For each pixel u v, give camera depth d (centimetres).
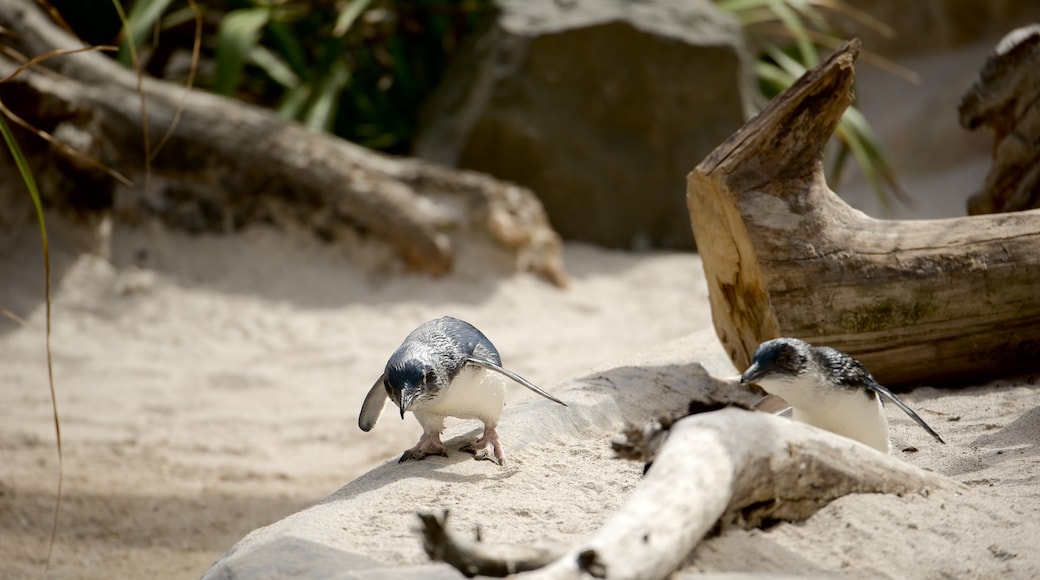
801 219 662
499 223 1560
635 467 553
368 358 1299
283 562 418
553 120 1756
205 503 823
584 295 1583
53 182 1426
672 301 1552
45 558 703
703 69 1783
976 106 874
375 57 1956
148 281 1459
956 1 2969
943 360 687
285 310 1459
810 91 648
